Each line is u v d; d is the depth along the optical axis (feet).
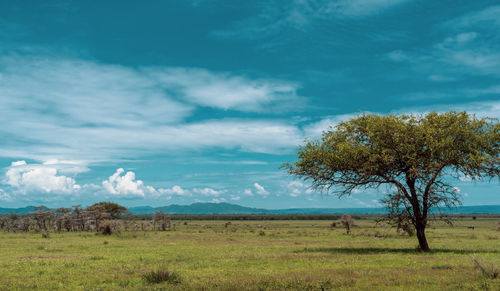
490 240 148.97
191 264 72.02
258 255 86.28
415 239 159.12
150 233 231.91
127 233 209.67
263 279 49.42
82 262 75.82
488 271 49.60
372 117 90.84
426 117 87.86
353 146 88.79
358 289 42.47
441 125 85.05
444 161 82.79
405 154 84.89
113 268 66.90
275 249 107.04
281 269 63.31
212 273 59.00
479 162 79.00
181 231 267.18
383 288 42.86
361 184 90.38
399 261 71.72
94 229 291.17
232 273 58.49
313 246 118.93
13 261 78.54
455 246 115.34
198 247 116.26
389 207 88.43
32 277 57.62
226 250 104.53
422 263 67.92
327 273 55.77
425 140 83.35
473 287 41.98
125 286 48.32
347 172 91.56
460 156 82.12
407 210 89.76
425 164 82.28
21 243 139.33
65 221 275.59
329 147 92.63
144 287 46.29
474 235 179.42
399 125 84.38
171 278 51.08
